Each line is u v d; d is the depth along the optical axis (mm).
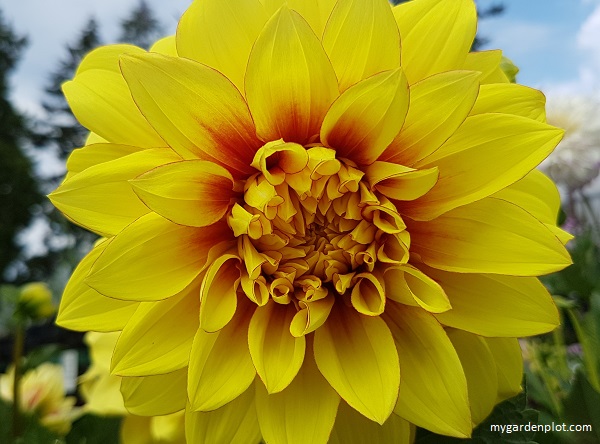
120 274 131
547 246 132
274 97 139
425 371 140
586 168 314
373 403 134
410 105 136
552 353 226
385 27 131
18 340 274
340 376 141
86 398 251
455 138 141
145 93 128
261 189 144
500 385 148
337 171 146
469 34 143
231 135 144
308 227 160
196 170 134
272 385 133
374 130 142
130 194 137
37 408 292
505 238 138
